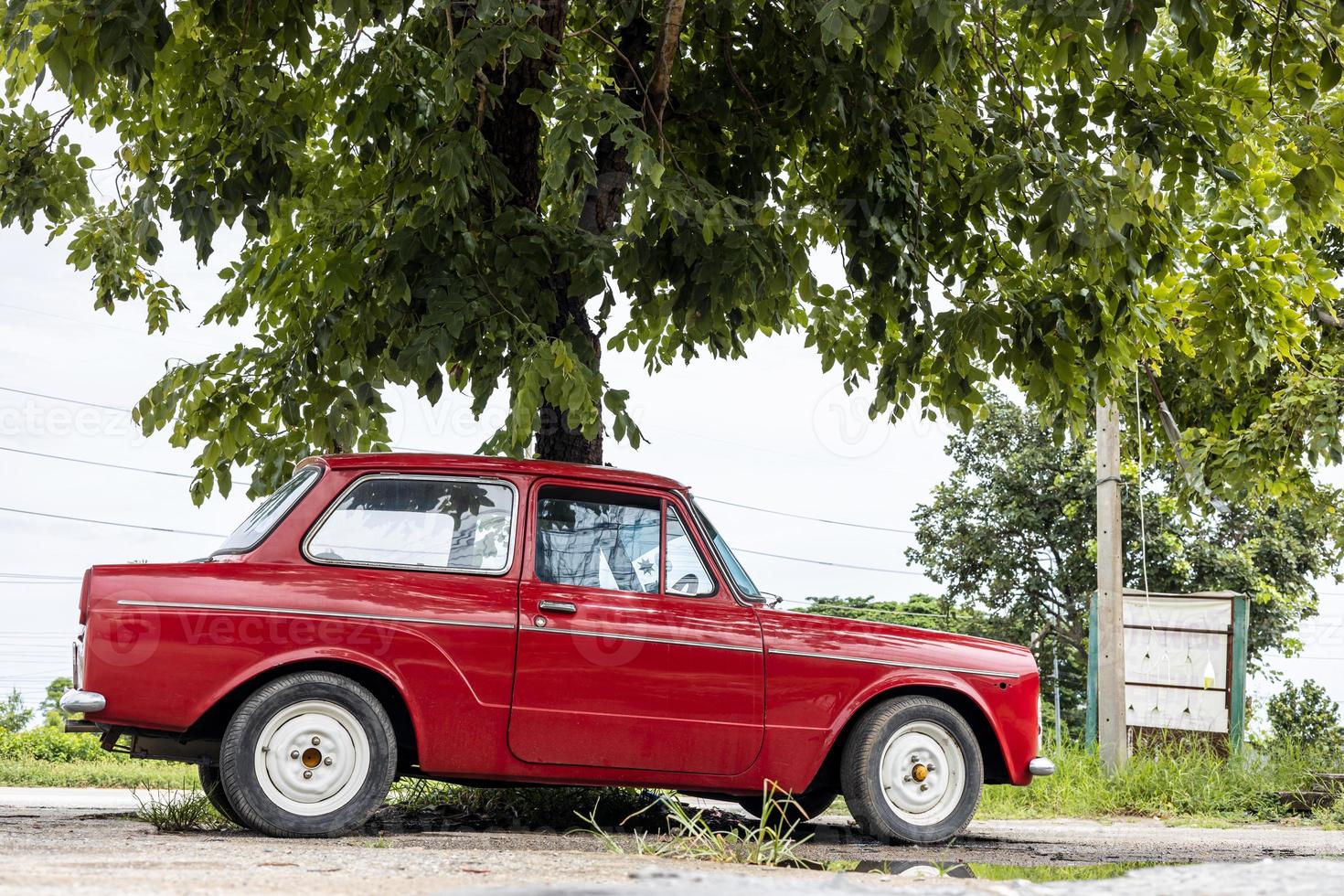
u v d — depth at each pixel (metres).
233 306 8.84
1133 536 32.66
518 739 5.25
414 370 6.06
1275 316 8.79
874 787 5.75
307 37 6.33
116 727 4.84
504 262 6.49
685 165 8.22
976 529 36.88
